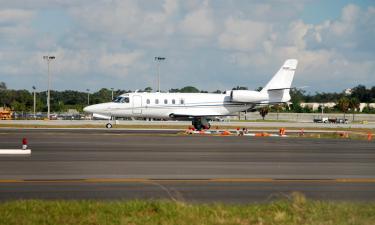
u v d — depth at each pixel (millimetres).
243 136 69875
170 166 35469
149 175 31094
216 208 20078
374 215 19281
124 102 86625
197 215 19000
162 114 87125
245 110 89562
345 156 44031
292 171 33875
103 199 23062
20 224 17344
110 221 17984
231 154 44156
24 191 25078
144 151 45562
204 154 43781
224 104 88312
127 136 64938
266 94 88750
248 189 26453
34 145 50375
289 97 90000
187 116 86750
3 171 32156
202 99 87875
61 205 20312
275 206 20500
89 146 49719
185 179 29672
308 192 25844
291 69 89938
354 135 75500
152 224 17734
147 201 21500
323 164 38062
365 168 35969
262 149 49281
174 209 19562
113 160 38594
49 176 30250
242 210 19938
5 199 22812
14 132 72375
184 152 45188
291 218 18797
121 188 26281
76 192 24938
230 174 31984
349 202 22578
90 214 18938
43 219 17984
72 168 33875
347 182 29422
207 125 90125
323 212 19672
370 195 25109
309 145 55062
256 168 35125
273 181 29406
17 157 40125
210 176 31000
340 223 18094
